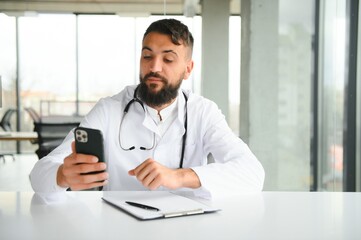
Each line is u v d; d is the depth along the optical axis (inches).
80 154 33.2
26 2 241.8
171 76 45.4
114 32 264.1
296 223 30.1
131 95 52.9
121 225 29.1
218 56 186.2
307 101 123.6
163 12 258.8
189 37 46.3
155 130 49.3
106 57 265.6
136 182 49.4
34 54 262.2
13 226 28.8
